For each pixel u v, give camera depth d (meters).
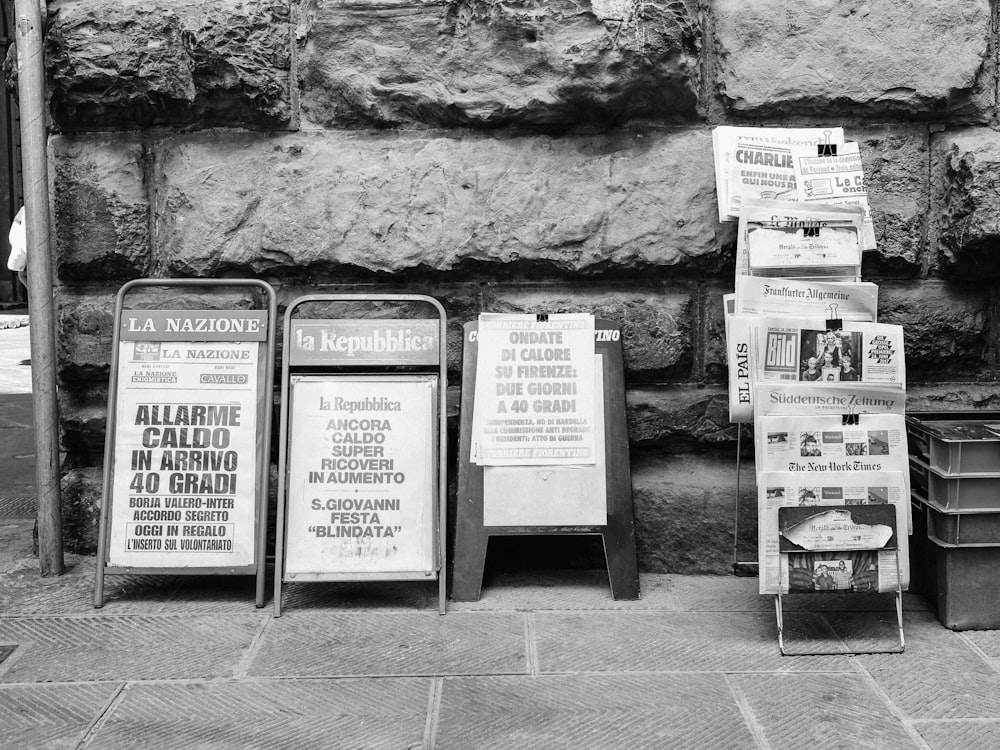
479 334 4.08
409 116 4.30
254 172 4.27
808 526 3.51
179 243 4.27
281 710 3.01
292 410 3.93
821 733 2.86
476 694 3.12
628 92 4.14
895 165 4.29
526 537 4.35
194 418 3.96
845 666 3.34
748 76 4.24
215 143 4.30
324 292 4.34
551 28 4.13
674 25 4.08
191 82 4.20
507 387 4.05
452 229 4.23
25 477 6.47
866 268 4.33
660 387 4.37
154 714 2.98
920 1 4.23
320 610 3.86
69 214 4.30
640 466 4.41
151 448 3.94
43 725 2.91
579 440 4.04
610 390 4.10
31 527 5.04
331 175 4.25
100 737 2.84
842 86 4.24
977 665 3.34
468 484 4.03
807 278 3.90
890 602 3.93
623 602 3.95
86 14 4.21
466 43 4.22
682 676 3.26
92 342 4.38
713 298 4.34
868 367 3.67
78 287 4.43
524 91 4.20
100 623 3.71
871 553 3.52
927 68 4.23
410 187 4.23
